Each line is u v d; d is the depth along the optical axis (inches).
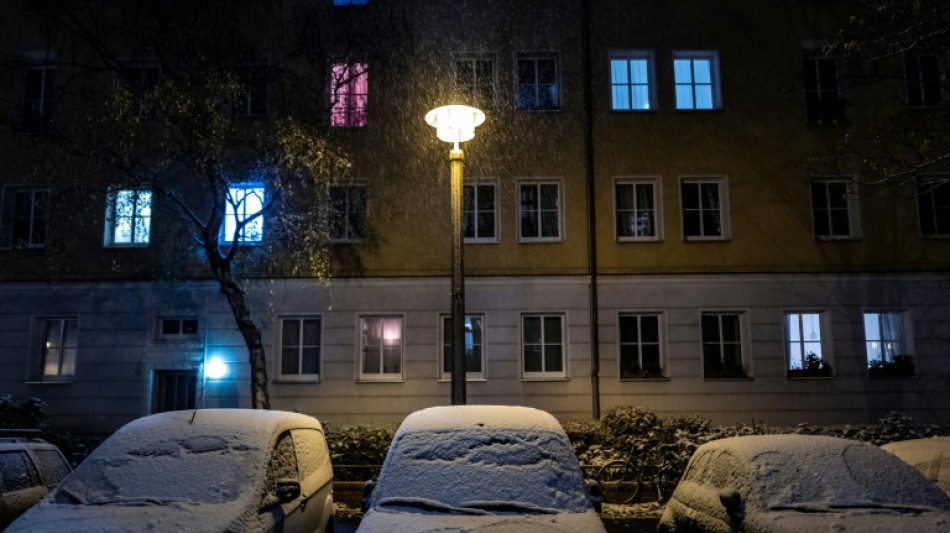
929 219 786.8
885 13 565.9
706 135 792.3
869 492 242.1
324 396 748.6
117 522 222.2
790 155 789.2
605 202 782.5
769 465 251.6
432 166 779.4
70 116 753.6
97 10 792.9
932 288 770.8
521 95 804.0
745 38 805.2
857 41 594.2
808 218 781.3
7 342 760.3
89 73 729.0
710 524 245.9
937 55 801.6
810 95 805.9
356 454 555.2
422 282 764.6
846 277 772.6
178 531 217.8
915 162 766.5
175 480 248.4
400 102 789.2
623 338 771.4
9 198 781.9
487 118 790.5
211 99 625.6
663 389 754.8
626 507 494.0
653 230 786.2
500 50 801.6
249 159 696.4
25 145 742.5
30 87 805.2
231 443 265.6
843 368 759.1
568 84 798.5
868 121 790.5
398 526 213.5
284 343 761.6
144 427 278.7
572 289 768.3
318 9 781.3
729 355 771.4
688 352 761.0
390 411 747.4
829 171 754.2
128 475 251.6
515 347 758.5
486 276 768.9
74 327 774.5
